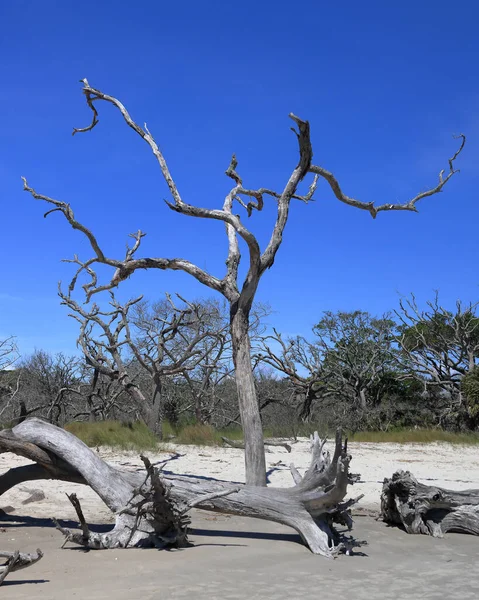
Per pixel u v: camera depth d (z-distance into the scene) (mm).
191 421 28375
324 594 6293
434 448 21812
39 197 12305
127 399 31422
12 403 26391
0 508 9391
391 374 38125
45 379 28938
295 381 32750
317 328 39000
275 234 12188
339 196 13320
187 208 11766
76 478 8969
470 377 33531
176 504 7965
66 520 9164
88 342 25766
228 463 15406
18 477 9117
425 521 9258
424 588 6641
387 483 9688
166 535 7914
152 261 12930
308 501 8367
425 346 37875
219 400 30281
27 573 6523
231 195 13320
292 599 6086
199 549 7777
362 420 33406
